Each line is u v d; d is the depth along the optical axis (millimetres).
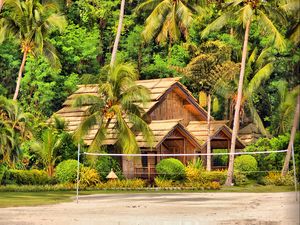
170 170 75000
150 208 39250
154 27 97938
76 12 109688
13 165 71438
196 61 87688
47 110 99000
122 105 76125
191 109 92062
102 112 76375
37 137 77375
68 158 76500
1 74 103000
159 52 110562
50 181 72875
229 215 32750
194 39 106125
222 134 89000
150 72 106250
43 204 44875
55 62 91312
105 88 76062
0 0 87250
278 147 84188
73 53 103500
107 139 80438
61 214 35188
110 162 76312
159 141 79250
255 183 78312
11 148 70562
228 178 76000
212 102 100812
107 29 111875
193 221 30000
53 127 79375
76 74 100500
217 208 38406
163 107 88125
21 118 73750
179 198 51156
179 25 99812
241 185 76438
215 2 105125
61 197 54844
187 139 84062
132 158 75188
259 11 78875
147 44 109062
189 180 75188
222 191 64750
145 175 80812
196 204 42812
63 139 76438
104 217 32969
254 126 103750
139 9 104750
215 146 91250
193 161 81938
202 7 102812
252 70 91562
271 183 75312
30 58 99375
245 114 108125
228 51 91625
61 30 88562
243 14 77250
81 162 77125
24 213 36062
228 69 87500
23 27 86438
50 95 97500
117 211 37094
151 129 79500
